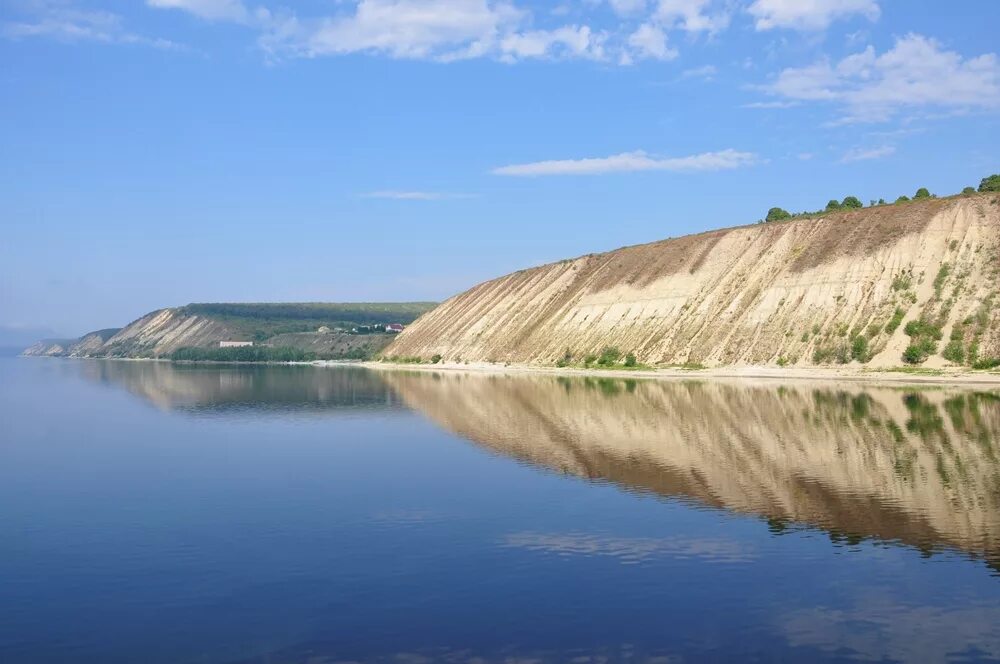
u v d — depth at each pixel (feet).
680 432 171.42
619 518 100.58
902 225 338.95
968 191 363.15
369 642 63.82
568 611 69.72
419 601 72.54
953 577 76.95
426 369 513.45
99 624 68.28
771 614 68.54
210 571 82.07
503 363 471.21
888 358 291.99
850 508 102.83
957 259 312.09
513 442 168.25
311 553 87.92
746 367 328.29
